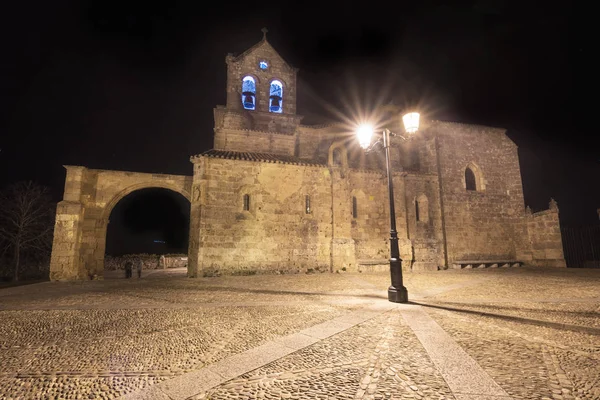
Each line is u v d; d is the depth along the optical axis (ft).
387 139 30.17
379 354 14.19
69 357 14.60
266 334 17.66
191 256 53.06
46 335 18.15
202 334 17.97
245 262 53.98
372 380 11.54
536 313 22.22
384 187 64.08
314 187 59.47
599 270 58.13
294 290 34.91
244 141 68.59
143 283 43.78
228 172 55.72
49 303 28.32
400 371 12.31
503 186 74.54
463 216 69.87
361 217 61.98
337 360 13.56
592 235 72.59
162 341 16.83
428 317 21.13
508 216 73.31
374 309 23.93
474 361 13.17
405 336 16.85
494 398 10.00
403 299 26.86
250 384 11.38
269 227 56.03
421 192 67.56
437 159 70.59
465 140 74.13
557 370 12.32
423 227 65.98
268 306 25.66
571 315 21.53
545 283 38.52
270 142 69.67
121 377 12.31
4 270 80.53
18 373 12.82
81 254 56.44
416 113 29.96
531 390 10.61
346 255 57.77
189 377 12.07
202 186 53.98
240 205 55.52
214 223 53.62
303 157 72.54
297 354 14.34
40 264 85.40
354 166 70.18
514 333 17.31
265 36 75.92
